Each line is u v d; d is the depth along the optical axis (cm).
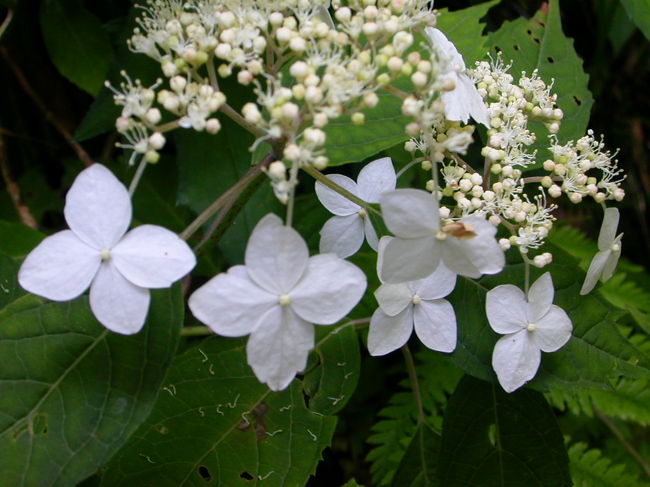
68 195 14
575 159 19
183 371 18
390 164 19
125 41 23
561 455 19
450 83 15
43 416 14
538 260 17
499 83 19
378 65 15
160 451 17
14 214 28
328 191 19
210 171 22
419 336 17
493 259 15
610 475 27
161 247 14
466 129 17
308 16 17
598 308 18
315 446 17
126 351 15
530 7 31
